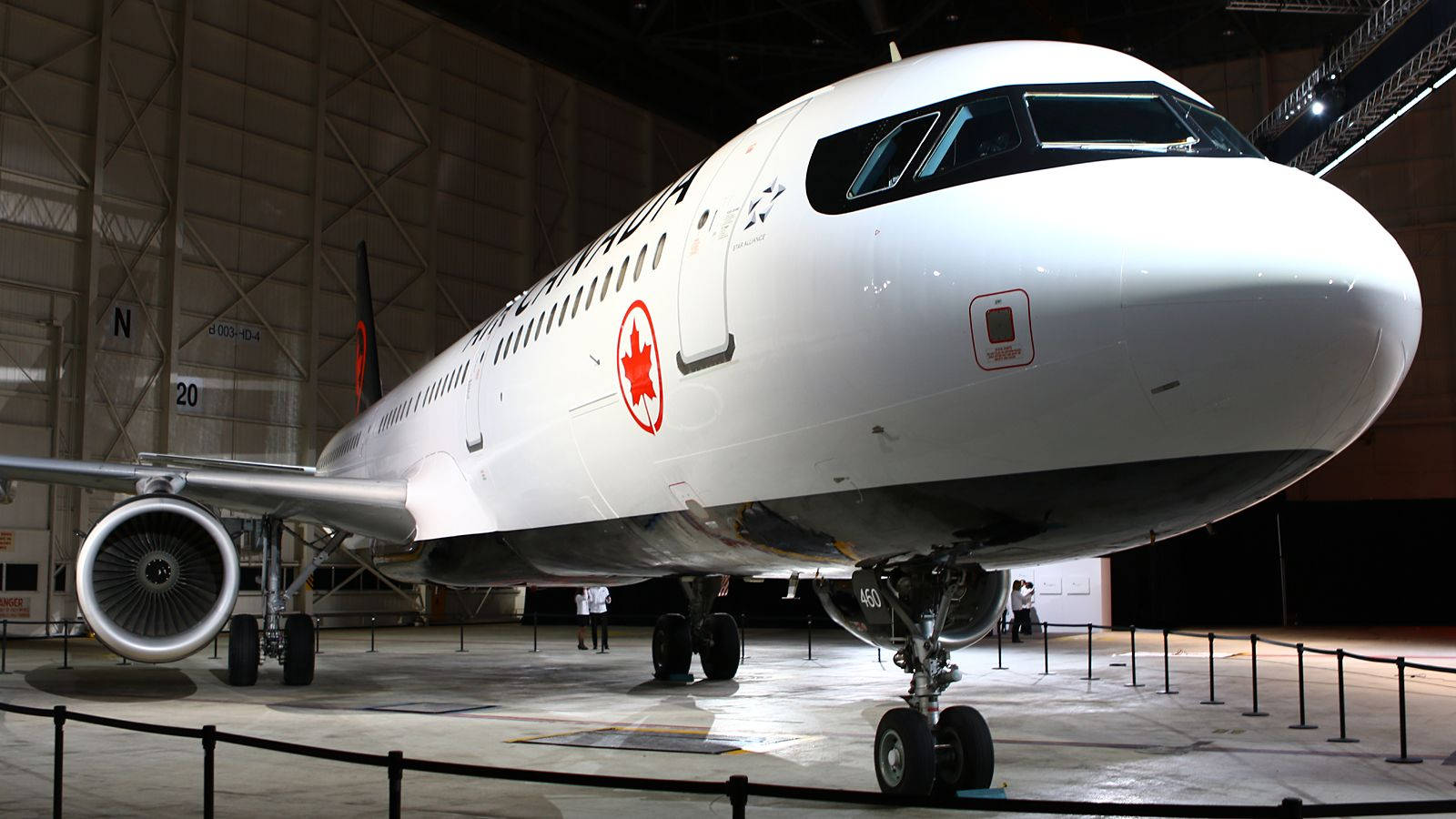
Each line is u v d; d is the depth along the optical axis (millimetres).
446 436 11844
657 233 7688
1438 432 31969
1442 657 18812
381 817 6273
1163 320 4754
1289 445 4910
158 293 27172
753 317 6207
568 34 35844
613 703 11656
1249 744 8828
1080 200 5133
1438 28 19297
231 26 28625
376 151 31281
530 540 10086
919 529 5840
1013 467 5246
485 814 6387
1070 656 18594
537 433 9164
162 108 27406
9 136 24984
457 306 32656
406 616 31672
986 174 5492
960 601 6820
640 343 7391
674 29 34062
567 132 35750
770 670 15828
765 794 3775
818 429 5867
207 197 28062
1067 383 4941
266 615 13562
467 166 33156
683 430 6902
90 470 11055
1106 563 24797
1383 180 32719
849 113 6367
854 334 5586
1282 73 33750
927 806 3719
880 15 29312
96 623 9859
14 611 24938
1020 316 5027
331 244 30281
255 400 28641
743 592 34750
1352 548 32219
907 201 5641
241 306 28547
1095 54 6145
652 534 8070
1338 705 11531
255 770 7723
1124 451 4980
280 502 12070
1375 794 6855
